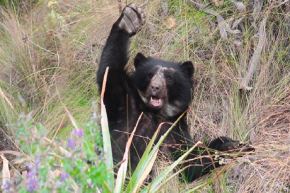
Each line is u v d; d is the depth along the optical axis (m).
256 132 11.14
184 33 12.46
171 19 12.59
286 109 11.39
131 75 10.60
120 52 10.15
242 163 10.12
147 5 12.92
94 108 7.81
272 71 11.96
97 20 13.10
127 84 10.40
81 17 13.41
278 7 12.42
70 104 11.60
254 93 11.59
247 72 11.87
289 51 12.15
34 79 12.23
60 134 10.73
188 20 12.67
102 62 10.12
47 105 11.66
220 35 12.45
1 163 9.96
